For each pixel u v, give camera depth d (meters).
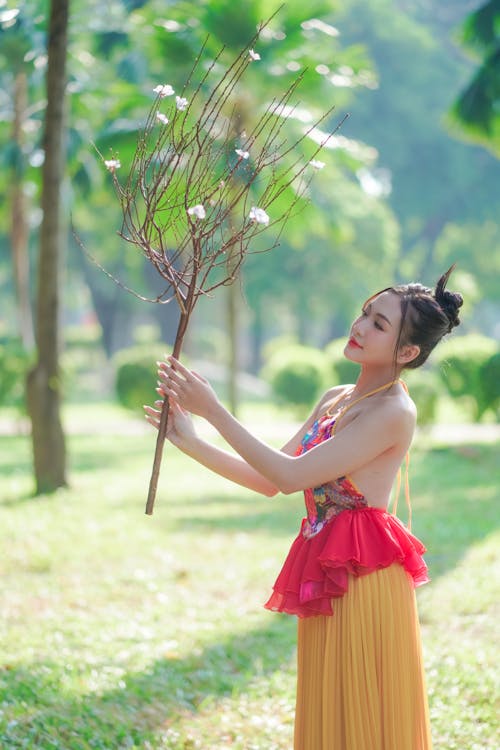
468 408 19.02
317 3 15.13
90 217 35.38
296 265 36.41
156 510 11.98
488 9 13.94
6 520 10.41
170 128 3.69
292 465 3.36
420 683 3.52
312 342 55.66
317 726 3.45
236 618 7.20
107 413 28.59
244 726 5.02
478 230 43.72
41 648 6.24
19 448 19.48
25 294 21.38
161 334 42.25
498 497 12.80
